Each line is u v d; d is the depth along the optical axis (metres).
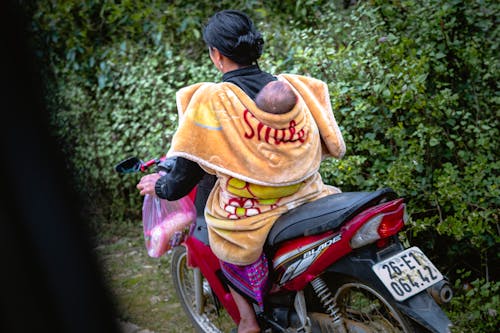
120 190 5.40
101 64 5.22
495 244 3.29
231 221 2.43
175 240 2.82
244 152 2.30
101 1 5.75
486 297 3.04
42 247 2.47
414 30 3.60
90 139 5.29
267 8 5.28
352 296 2.77
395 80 3.34
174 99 4.57
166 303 3.79
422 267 2.21
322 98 2.61
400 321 2.18
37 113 2.78
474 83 3.46
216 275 2.79
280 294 2.59
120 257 4.58
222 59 2.47
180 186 2.48
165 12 5.19
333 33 4.12
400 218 2.21
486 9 3.46
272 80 2.46
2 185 2.42
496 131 3.21
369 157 3.52
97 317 2.74
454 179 3.10
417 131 3.19
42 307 2.39
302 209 2.39
